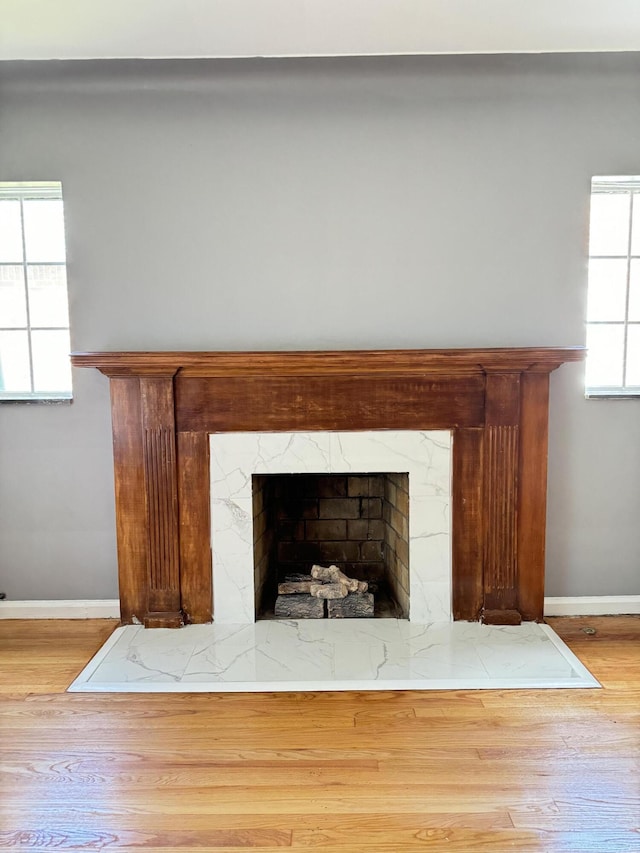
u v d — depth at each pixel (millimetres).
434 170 2922
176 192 2928
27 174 2930
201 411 2887
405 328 2982
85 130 2902
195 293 2969
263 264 2957
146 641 2830
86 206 2936
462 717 2246
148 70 2871
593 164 2924
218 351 2922
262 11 2443
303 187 2926
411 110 2898
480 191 2932
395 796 1862
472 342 2990
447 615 2996
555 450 3066
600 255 3191
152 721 2244
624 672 2555
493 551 2928
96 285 2967
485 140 2912
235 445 2906
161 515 2920
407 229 2945
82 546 3115
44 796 1880
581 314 2984
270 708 2314
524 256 2959
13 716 2283
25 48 2742
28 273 3176
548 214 2943
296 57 2859
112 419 2896
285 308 2977
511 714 2264
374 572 3449
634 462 3080
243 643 2805
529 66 2879
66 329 3199
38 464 3074
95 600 3141
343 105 2895
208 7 2410
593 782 1913
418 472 2916
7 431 3055
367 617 3061
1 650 2797
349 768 1987
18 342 3211
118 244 2949
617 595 3143
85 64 2865
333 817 1784
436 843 1688
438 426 2895
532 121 2906
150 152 2910
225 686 2457
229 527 2949
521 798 1849
